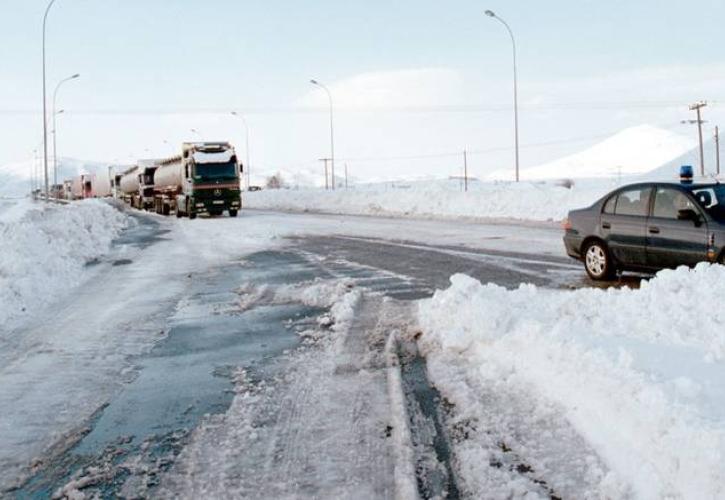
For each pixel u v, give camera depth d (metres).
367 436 4.76
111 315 9.79
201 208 39.38
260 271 14.16
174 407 5.60
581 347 5.37
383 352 6.91
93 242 20.81
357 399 5.54
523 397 5.22
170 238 25.02
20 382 6.48
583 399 4.76
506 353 6.09
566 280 11.38
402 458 4.29
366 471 4.20
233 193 39.81
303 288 11.27
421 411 5.20
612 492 3.71
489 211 32.25
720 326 5.73
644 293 6.94
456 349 6.66
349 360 6.69
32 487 4.20
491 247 16.95
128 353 7.54
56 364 7.12
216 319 9.27
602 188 31.47
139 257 18.23
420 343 7.09
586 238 11.35
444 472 4.13
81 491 4.11
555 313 6.83
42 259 13.91
